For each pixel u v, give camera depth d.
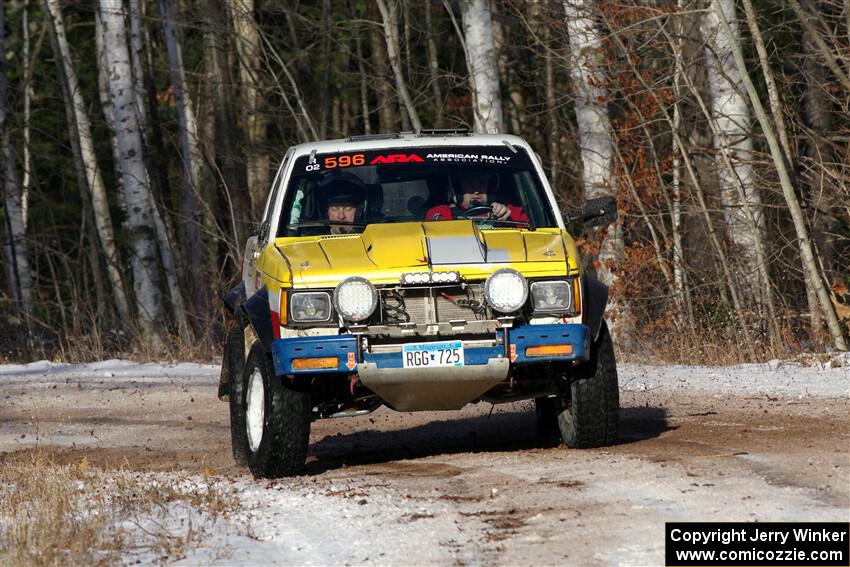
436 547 19.12
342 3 107.19
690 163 60.19
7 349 83.31
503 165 29.59
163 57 124.75
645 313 61.97
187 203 99.50
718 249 59.03
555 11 68.00
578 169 79.12
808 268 52.50
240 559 19.19
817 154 60.81
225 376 32.34
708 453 26.03
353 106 121.00
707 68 62.50
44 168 128.25
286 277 26.14
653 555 17.77
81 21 127.44
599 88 63.66
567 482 23.16
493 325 25.62
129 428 41.00
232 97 95.31
